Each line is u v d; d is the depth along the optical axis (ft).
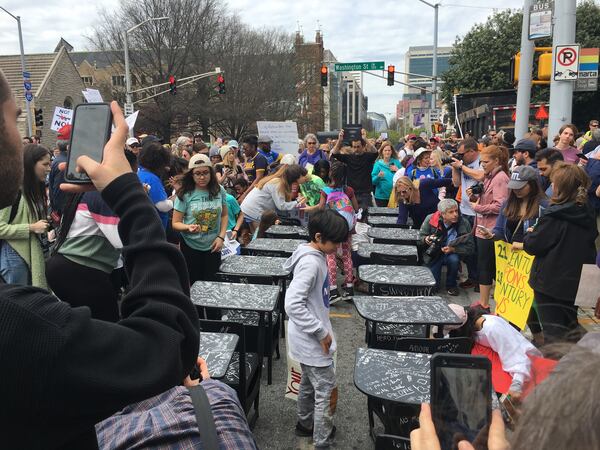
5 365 2.31
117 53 128.98
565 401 1.88
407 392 7.98
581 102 81.41
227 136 150.41
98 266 10.22
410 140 39.78
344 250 19.77
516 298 15.19
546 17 29.96
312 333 10.02
